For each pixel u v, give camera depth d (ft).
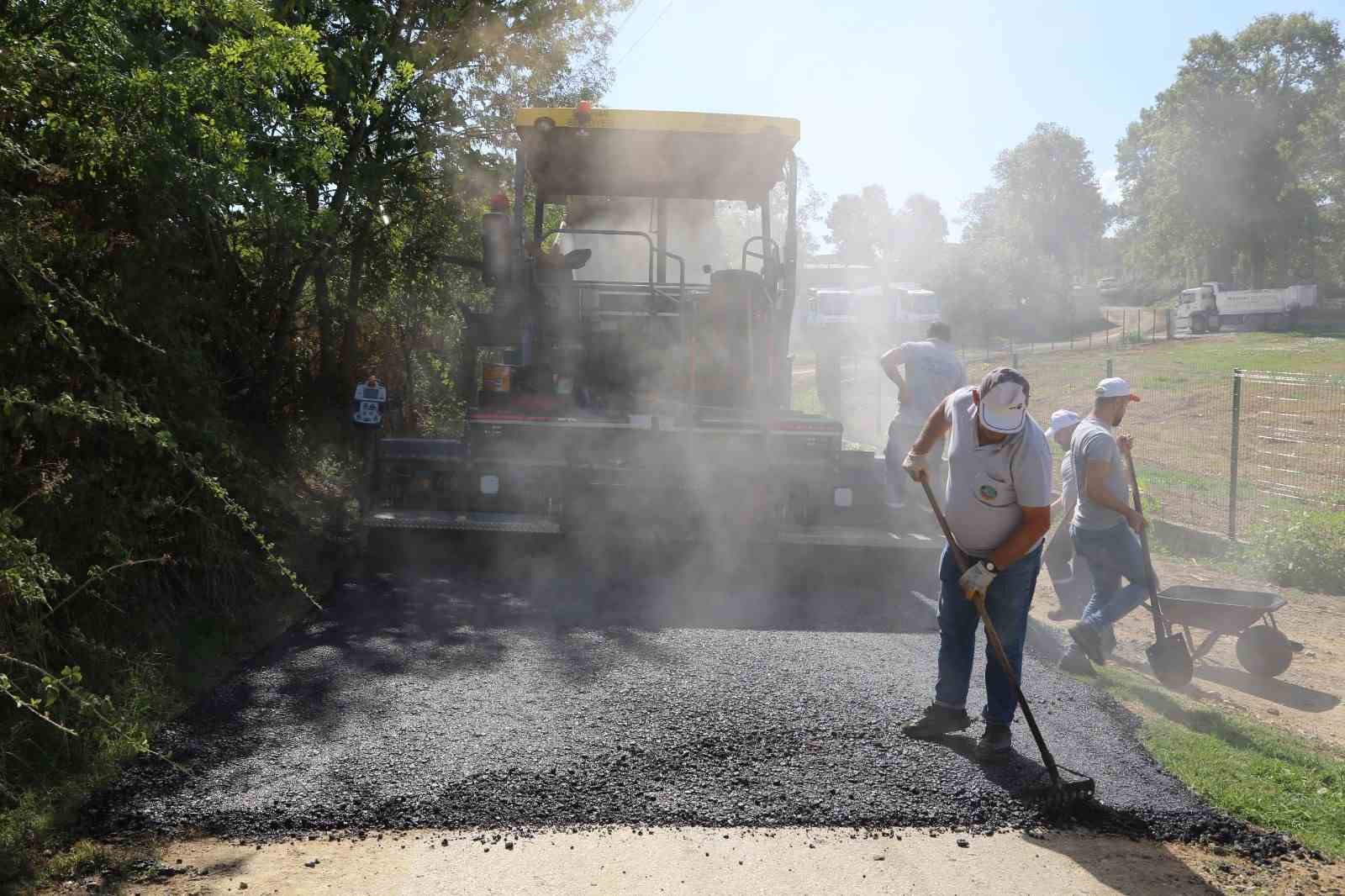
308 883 11.71
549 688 17.97
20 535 16.74
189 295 23.56
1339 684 20.76
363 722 16.28
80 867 11.97
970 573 15.01
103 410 16.25
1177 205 239.91
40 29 18.25
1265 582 29.53
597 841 12.79
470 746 15.38
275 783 14.11
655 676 18.66
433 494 27.89
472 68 42.39
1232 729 17.22
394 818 13.25
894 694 18.04
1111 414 20.77
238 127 23.88
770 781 14.48
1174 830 13.55
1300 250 243.81
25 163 16.84
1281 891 12.09
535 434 27.43
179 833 12.81
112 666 17.33
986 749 15.34
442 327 47.60
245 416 32.83
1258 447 56.39
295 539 27.45
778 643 20.93
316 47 31.04
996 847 12.98
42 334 17.31
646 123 28.99
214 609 21.40
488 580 26.03
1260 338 141.08
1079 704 18.07
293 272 33.27
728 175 31.63
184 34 24.86
